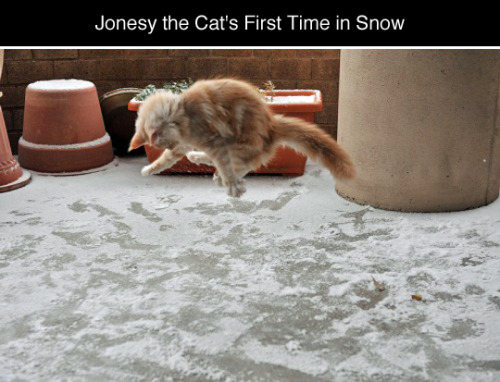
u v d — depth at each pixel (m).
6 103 6.24
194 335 2.99
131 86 6.39
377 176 4.64
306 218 4.51
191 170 5.55
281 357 2.80
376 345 2.88
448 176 4.52
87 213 4.66
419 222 4.41
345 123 4.77
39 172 5.66
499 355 2.78
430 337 2.93
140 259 3.86
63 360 2.80
